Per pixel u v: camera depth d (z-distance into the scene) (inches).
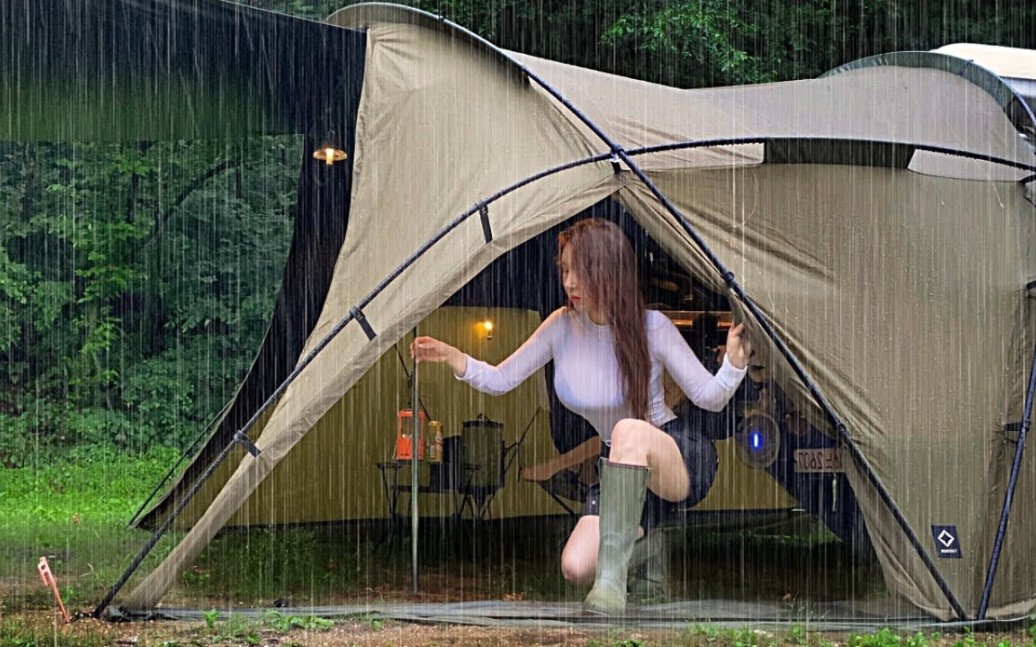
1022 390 248.4
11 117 365.4
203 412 614.5
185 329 613.9
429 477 307.7
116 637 205.0
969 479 240.5
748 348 238.4
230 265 626.2
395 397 335.3
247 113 356.8
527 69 255.0
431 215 248.8
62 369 612.4
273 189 634.2
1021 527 243.9
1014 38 658.8
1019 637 222.7
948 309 246.8
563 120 250.1
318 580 267.4
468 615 223.0
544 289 332.5
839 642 209.8
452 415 336.5
